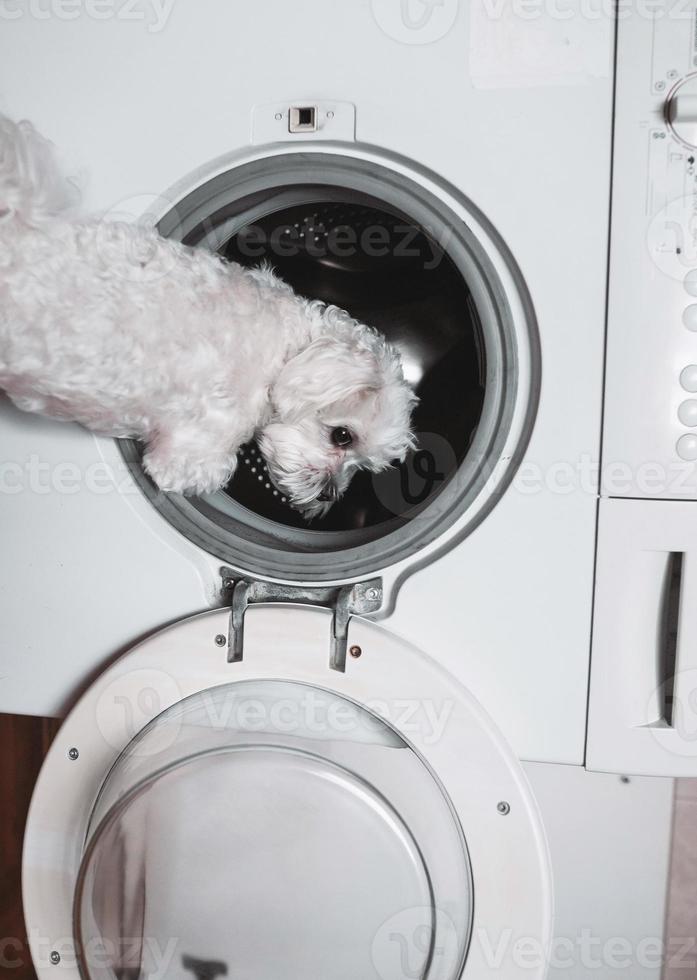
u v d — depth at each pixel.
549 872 0.75
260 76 0.73
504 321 0.74
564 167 0.69
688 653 0.73
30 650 0.83
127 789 0.74
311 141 0.74
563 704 0.76
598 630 0.74
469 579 0.75
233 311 0.75
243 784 0.70
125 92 0.75
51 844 0.82
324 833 0.70
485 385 0.76
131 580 0.81
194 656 0.78
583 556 0.74
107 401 0.69
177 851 0.72
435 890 0.75
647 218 0.69
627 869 1.05
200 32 0.73
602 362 0.71
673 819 1.03
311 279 0.90
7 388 0.70
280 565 0.81
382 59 0.71
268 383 0.85
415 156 0.71
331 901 0.71
